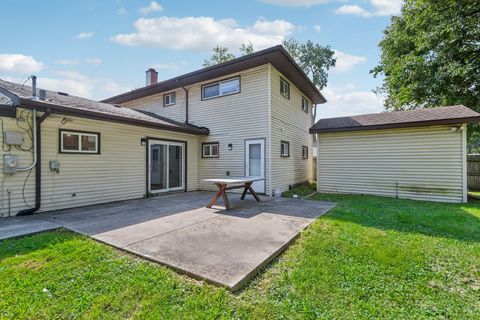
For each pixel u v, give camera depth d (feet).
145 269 9.04
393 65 46.91
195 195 28.53
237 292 7.73
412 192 26.18
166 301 7.11
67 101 22.56
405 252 10.61
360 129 28.45
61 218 16.78
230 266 9.06
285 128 33.19
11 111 17.30
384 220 16.08
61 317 6.40
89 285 7.89
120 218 16.79
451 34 36.47
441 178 24.82
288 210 19.44
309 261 9.78
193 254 10.24
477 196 27.66
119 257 10.19
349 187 29.89
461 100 38.63
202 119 33.91
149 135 27.35
